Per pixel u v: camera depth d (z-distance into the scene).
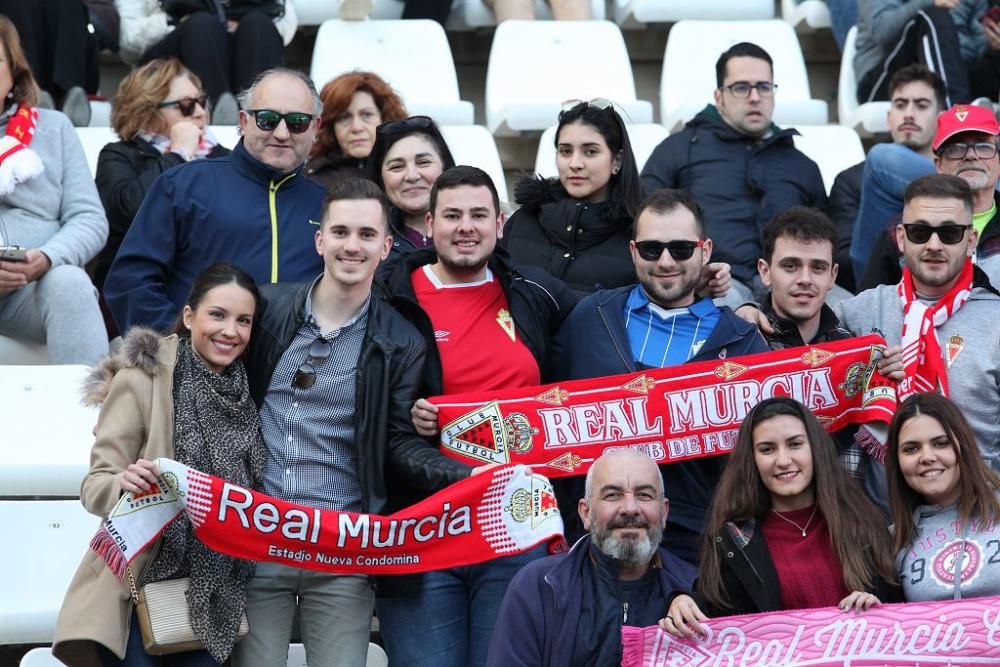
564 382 9.08
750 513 8.36
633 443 9.12
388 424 8.65
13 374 9.98
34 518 9.51
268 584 8.45
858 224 11.75
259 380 8.55
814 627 7.97
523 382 9.12
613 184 10.30
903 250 9.79
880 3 15.33
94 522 9.57
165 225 9.69
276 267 9.71
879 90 15.39
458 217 9.02
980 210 10.99
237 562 8.29
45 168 10.92
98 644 8.07
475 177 9.12
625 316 9.40
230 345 8.36
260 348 8.55
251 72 14.25
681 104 15.17
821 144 14.73
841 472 8.36
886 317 9.77
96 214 10.95
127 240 9.71
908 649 7.93
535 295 9.38
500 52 15.25
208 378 8.34
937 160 11.07
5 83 10.84
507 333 9.18
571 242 10.17
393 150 10.15
